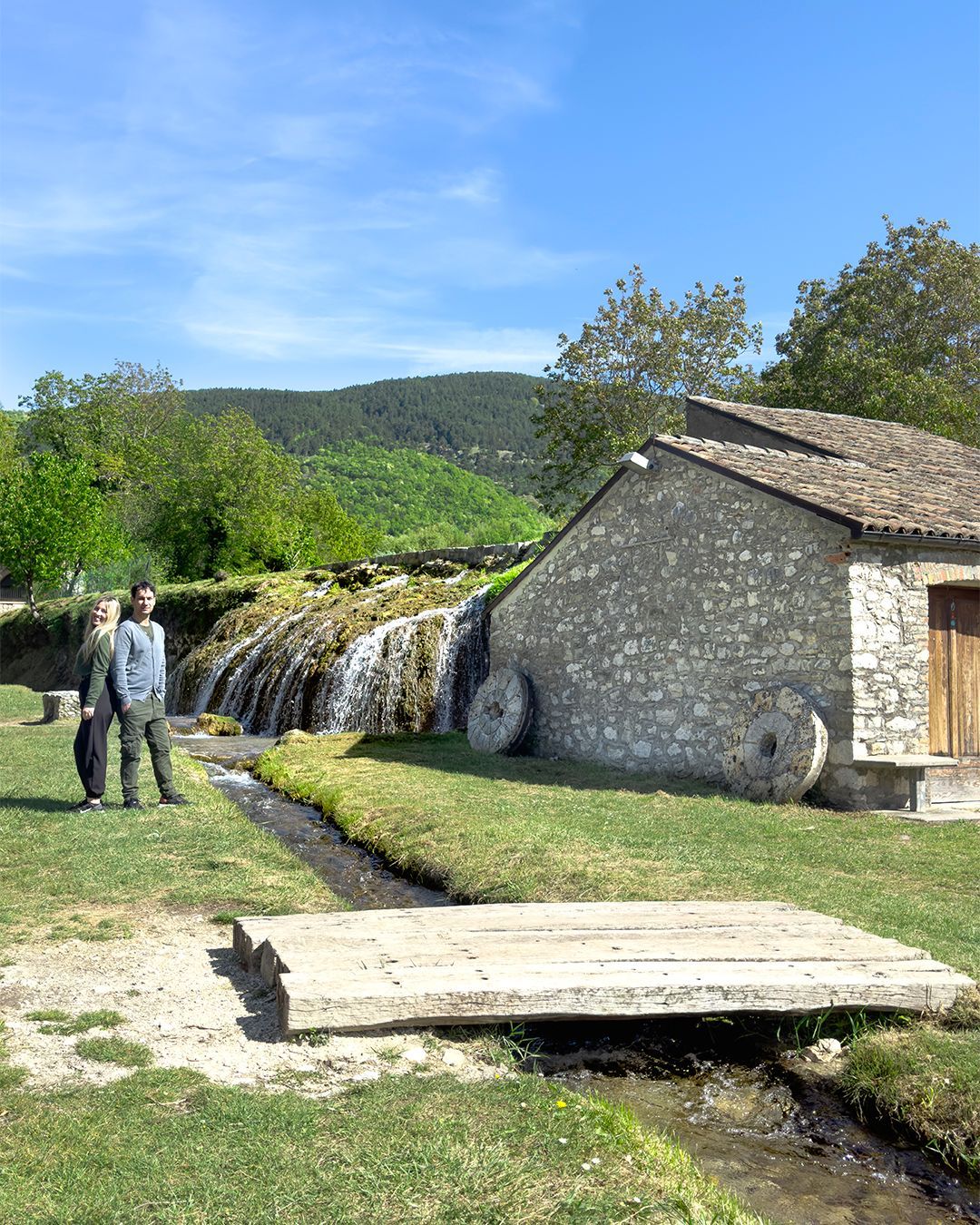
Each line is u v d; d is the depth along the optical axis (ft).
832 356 111.04
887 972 17.30
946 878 25.77
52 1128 12.10
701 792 40.24
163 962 18.93
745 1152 13.94
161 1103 12.98
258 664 82.48
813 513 37.52
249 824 31.65
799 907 21.97
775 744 38.34
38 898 22.71
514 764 49.19
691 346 125.90
